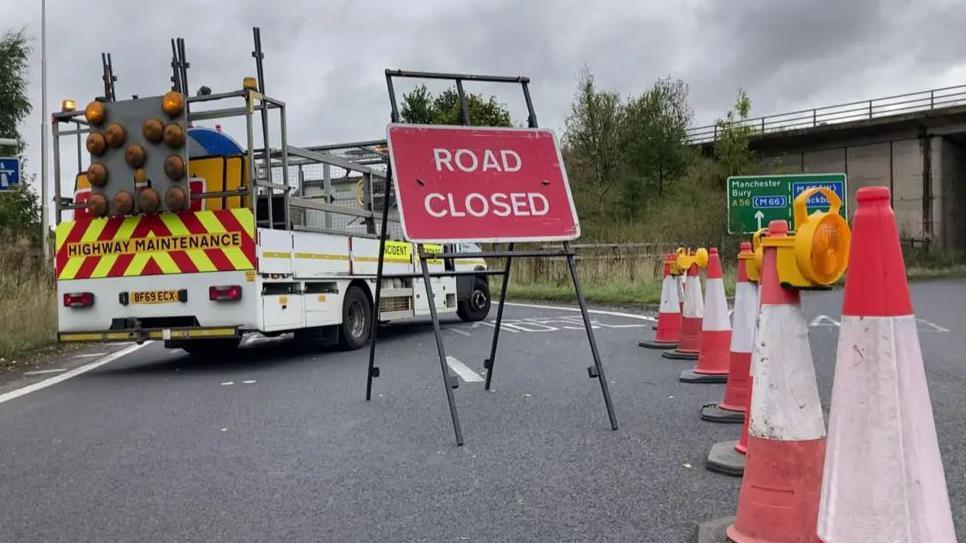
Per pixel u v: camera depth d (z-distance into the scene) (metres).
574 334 11.78
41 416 6.70
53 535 3.82
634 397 6.70
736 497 4.08
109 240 9.17
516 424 5.79
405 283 12.23
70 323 9.30
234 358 10.38
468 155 5.77
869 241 2.54
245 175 9.11
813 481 3.27
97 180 8.91
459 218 5.55
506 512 3.95
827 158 46.75
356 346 10.76
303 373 8.68
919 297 19.52
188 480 4.64
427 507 4.05
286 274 9.26
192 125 9.37
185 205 8.73
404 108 29.38
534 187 5.89
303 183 10.77
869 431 2.49
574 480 4.43
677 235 29.06
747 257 5.77
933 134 43.16
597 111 39.94
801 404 3.29
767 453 3.31
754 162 42.81
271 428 5.91
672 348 9.83
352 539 3.66
